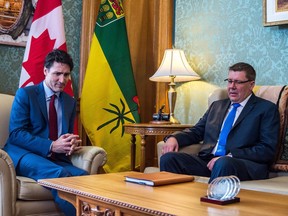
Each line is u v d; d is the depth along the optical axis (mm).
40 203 2225
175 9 3752
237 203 1487
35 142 2410
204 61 3506
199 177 2381
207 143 2691
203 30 3516
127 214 1509
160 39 3770
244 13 3246
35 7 3449
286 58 2998
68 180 1934
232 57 3316
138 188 1743
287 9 2932
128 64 3666
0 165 2084
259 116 2500
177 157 2512
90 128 3500
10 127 2496
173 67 3303
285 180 2283
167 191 1683
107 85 3580
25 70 3186
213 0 3449
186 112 3611
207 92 3467
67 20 3672
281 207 1425
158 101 3748
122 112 3602
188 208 1384
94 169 2443
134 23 3881
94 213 1640
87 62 3684
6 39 3324
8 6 3320
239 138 2506
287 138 2510
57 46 3283
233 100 2598
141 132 3145
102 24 3627
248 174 2297
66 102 2652
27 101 2516
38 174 2279
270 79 3090
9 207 2111
